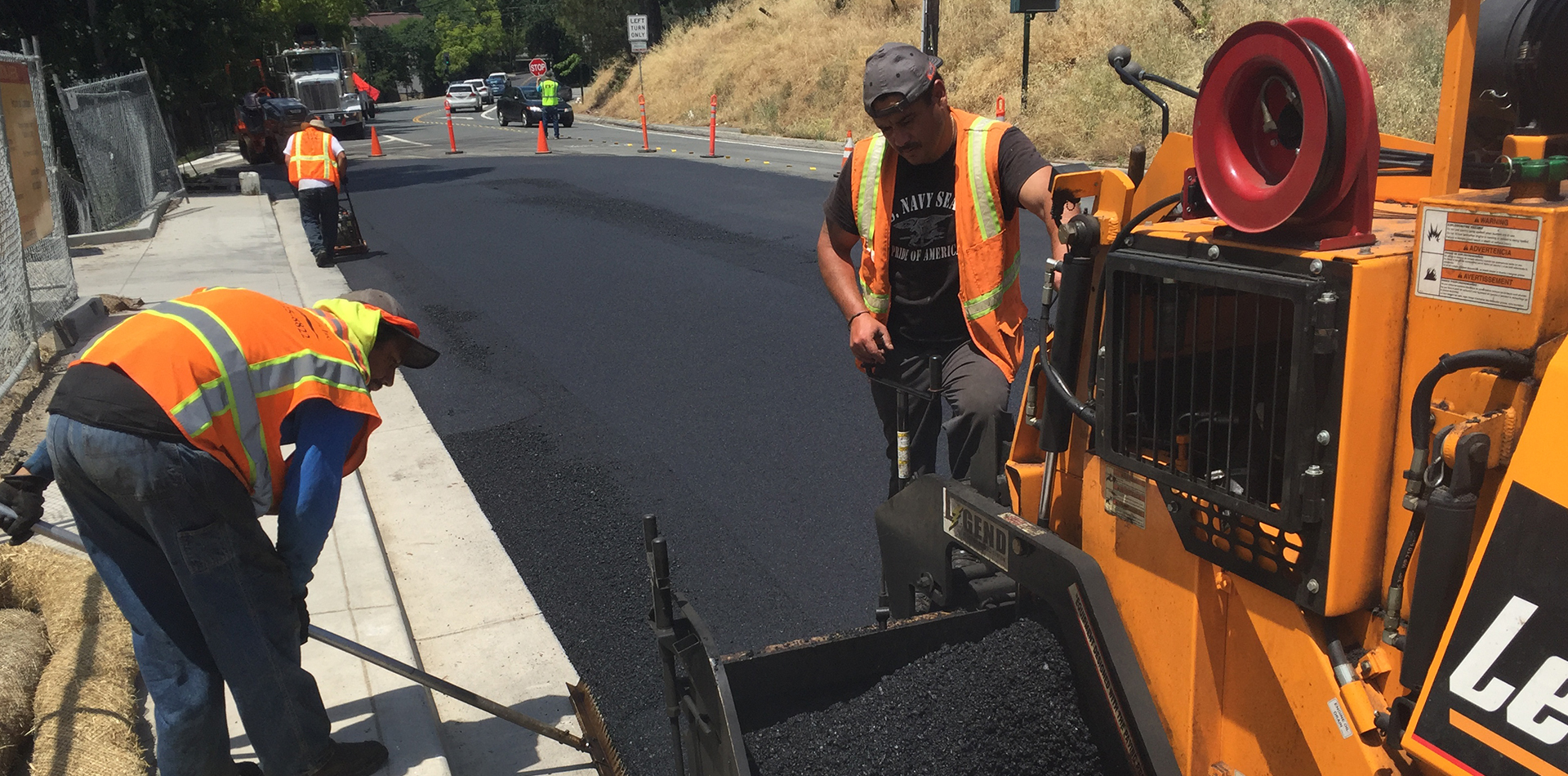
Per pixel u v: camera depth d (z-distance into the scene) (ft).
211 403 7.61
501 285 28.40
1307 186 5.01
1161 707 6.73
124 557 7.95
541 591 12.84
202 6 57.11
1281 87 5.31
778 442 16.97
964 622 8.27
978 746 7.51
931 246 9.86
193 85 60.39
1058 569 7.00
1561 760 4.40
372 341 8.72
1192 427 6.02
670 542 13.91
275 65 98.07
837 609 12.10
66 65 52.60
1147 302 6.27
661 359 21.39
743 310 24.50
